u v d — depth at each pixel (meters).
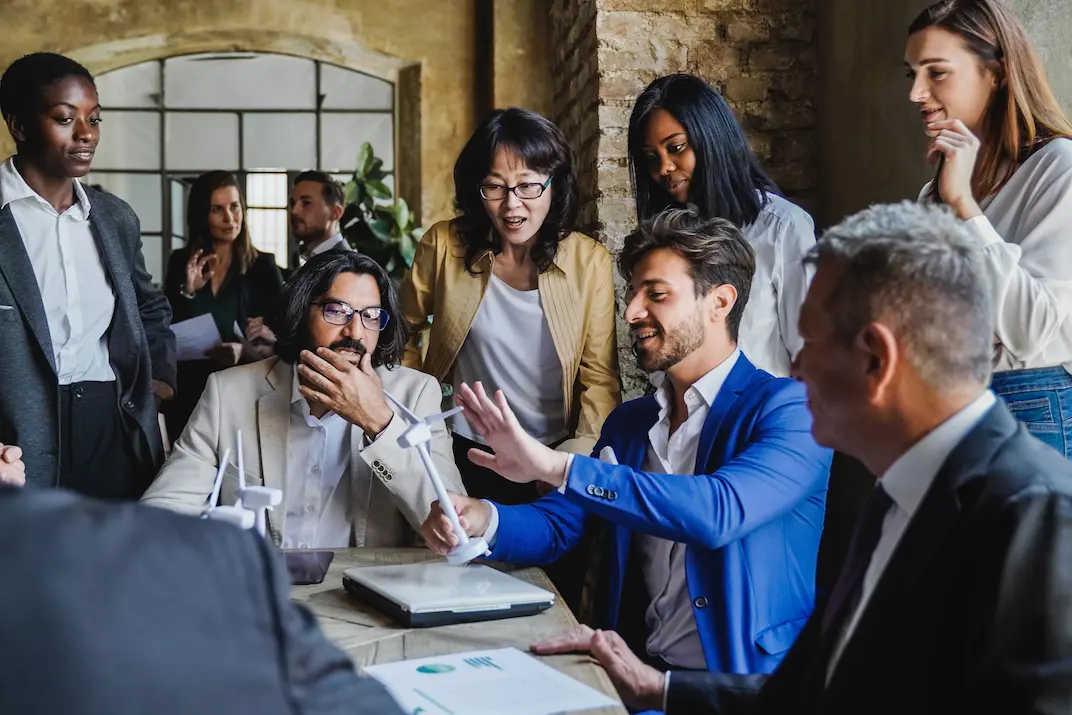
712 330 2.06
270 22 6.12
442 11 6.18
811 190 4.14
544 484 2.71
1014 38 2.20
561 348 2.92
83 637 0.64
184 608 0.68
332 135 6.61
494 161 2.81
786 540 2.00
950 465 1.13
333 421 2.42
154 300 3.20
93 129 2.86
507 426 1.80
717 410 2.04
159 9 6.11
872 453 1.23
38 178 2.85
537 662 1.46
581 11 4.57
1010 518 1.05
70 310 2.87
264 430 2.39
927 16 2.26
